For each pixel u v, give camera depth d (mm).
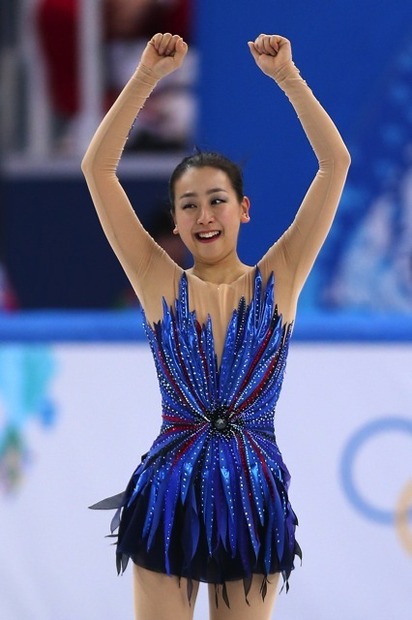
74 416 15711
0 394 15781
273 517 10828
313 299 22047
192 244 11266
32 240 29906
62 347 15742
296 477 15555
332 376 15586
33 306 30156
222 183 11188
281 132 21359
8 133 29266
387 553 15508
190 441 10922
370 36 21188
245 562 10688
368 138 21500
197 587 10992
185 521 10680
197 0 21578
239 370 11008
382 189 21688
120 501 11336
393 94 21344
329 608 15500
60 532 15672
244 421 11000
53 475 15703
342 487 15547
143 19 28250
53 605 15672
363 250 21891
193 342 11047
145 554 10781
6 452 15766
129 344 15680
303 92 11156
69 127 29266
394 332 15555
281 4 21125
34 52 28703
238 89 21344
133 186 28609
